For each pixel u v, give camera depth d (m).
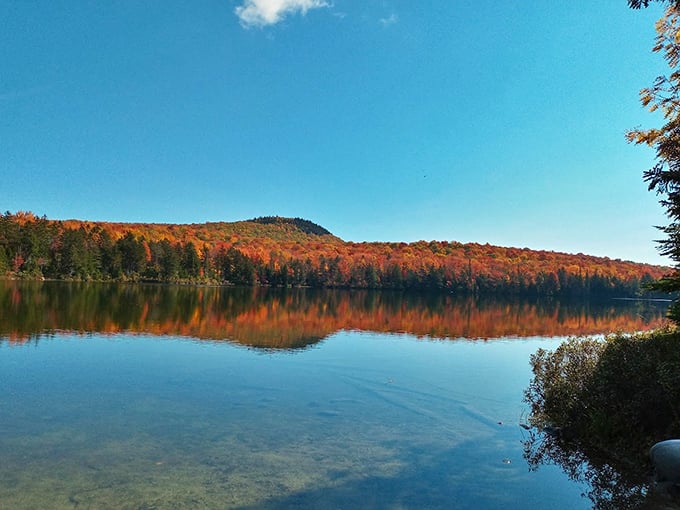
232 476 6.70
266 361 15.77
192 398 10.88
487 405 11.19
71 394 10.83
